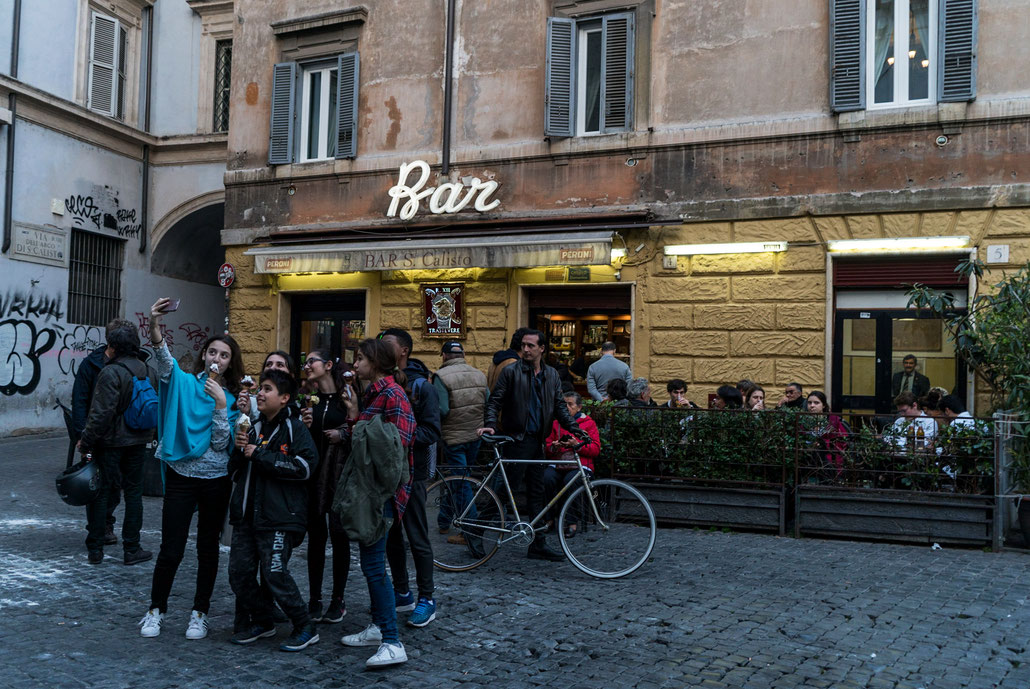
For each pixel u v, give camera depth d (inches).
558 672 177.6
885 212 423.8
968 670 178.7
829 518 313.6
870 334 436.1
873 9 437.1
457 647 193.9
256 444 189.6
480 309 519.5
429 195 538.0
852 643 194.9
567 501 263.0
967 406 408.5
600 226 476.7
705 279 460.8
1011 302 340.8
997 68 408.8
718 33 466.9
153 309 197.3
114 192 737.0
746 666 180.7
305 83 597.0
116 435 267.4
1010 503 297.7
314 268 549.3
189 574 260.2
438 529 276.1
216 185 757.9
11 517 348.2
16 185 641.6
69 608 221.1
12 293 639.1
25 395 652.7
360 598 233.8
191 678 173.0
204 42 768.3
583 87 507.8
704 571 264.1
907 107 425.4
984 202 404.8
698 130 466.0
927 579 253.6
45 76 673.6
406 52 556.1
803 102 446.3
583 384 500.1
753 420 327.0
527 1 520.1
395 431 184.2
